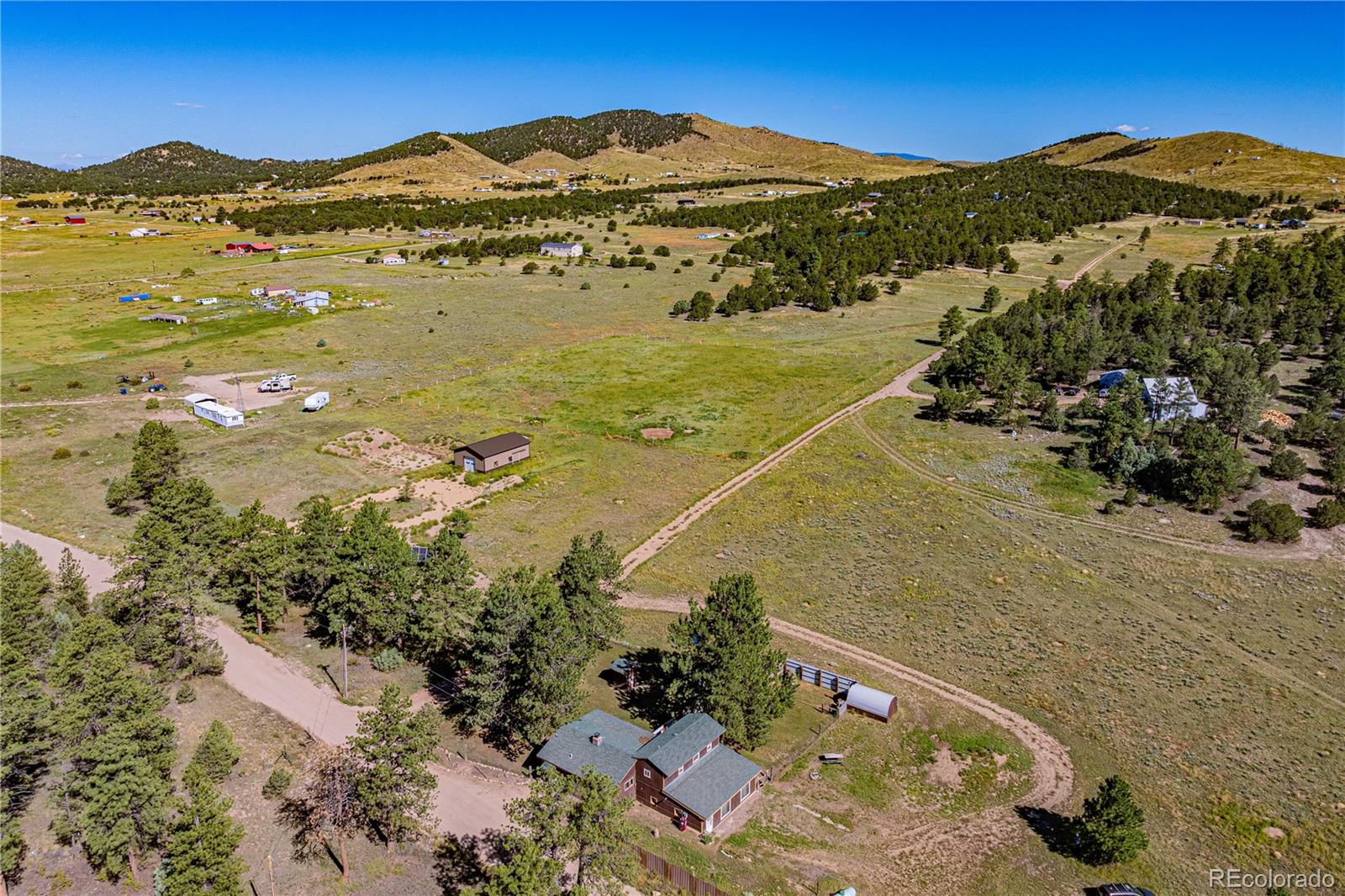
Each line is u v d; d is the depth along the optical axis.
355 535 58.19
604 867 36.28
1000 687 56.72
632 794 46.22
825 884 40.22
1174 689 56.09
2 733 42.97
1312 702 54.53
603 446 101.25
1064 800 46.28
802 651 60.81
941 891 40.09
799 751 50.31
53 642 53.88
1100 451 95.06
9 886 39.06
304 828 43.22
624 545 77.00
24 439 99.31
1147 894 38.75
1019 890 40.12
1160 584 69.81
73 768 41.12
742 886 39.94
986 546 76.75
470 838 42.78
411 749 41.28
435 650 59.34
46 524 78.06
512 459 94.44
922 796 46.78
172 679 55.53
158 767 41.34
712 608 52.47
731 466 95.94
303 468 91.62
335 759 44.25
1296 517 76.69
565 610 50.00
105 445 97.62
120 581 57.81
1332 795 46.28
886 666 59.19
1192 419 97.06
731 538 78.88
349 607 57.00
